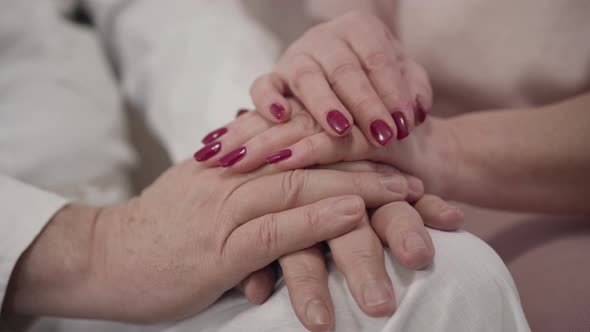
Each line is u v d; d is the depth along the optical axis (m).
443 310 0.45
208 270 0.50
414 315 0.45
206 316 0.51
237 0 1.14
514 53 0.69
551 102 0.70
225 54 0.83
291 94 0.57
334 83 0.54
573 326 0.50
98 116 0.85
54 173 0.71
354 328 0.46
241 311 0.49
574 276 0.53
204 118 0.75
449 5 0.71
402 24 0.76
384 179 0.51
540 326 0.51
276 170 0.52
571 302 0.52
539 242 0.58
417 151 0.55
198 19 0.98
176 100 0.83
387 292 0.45
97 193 0.71
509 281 0.47
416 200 0.52
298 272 0.48
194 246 0.50
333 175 0.51
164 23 1.03
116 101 0.96
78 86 0.91
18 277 0.53
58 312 0.53
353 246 0.47
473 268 0.46
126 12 1.15
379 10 0.79
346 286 0.47
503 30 0.69
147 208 0.53
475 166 0.58
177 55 0.93
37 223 0.53
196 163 0.55
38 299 0.53
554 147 0.57
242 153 0.52
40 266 0.52
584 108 0.58
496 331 0.46
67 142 0.75
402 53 0.59
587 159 0.56
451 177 0.57
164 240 0.51
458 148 0.58
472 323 0.45
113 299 0.52
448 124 0.59
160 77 0.92
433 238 0.48
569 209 0.59
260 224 0.49
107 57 1.22
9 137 0.73
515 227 0.62
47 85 0.87
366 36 0.56
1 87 0.84
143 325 0.54
